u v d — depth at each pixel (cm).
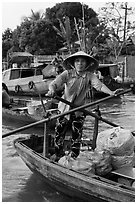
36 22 3234
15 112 1023
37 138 628
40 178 534
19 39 3334
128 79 2053
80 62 531
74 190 457
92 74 546
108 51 2764
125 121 1135
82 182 439
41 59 2808
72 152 556
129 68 2517
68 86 542
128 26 2706
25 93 1880
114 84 1808
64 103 554
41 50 3203
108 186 410
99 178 441
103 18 2836
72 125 555
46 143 544
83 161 486
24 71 1947
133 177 464
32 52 3241
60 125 556
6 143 795
